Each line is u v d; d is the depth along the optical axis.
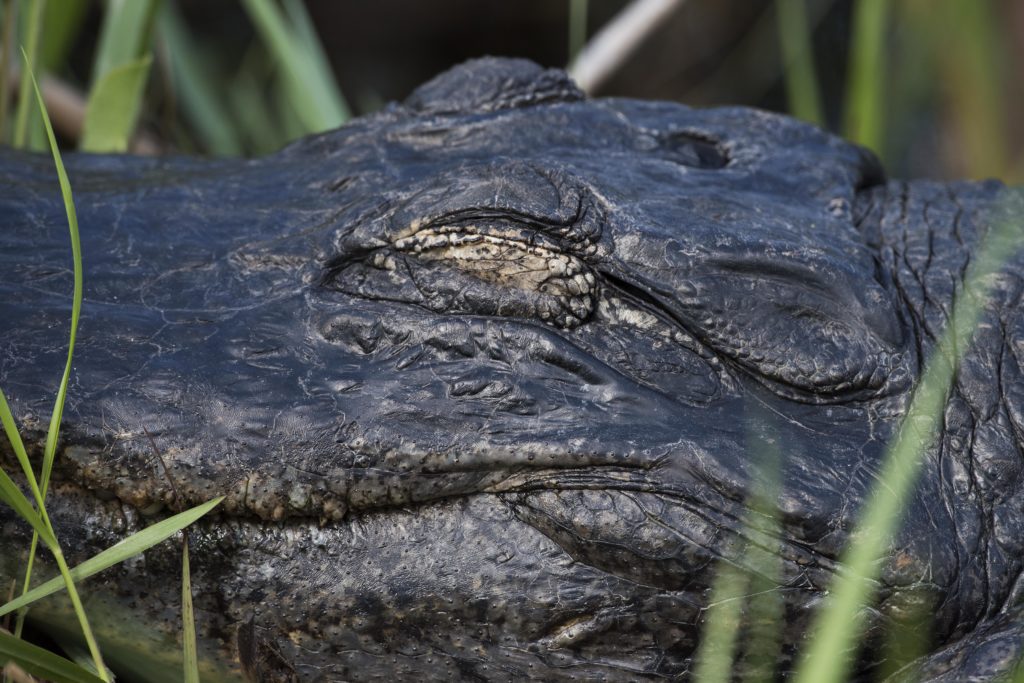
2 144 2.93
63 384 2.82
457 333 2.85
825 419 2.85
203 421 2.84
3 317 2.85
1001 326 2.88
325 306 2.86
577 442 2.84
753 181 2.90
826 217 2.89
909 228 2.90
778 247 2.86
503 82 2.94
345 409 2.84
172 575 2.84
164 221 2.88
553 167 2.87
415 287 2.86
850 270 2.86
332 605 2.84
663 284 2.86
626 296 2.86
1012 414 2.86
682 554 2.84
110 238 2.88
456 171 2.87
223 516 2.84
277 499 2.84
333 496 2.84
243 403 2.84
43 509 2.81
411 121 2.93
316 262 2.87
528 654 2.85
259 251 2.87
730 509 2.84
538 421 2.84
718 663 2.84
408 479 2.84
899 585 2.84
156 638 2.85
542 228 2.86
